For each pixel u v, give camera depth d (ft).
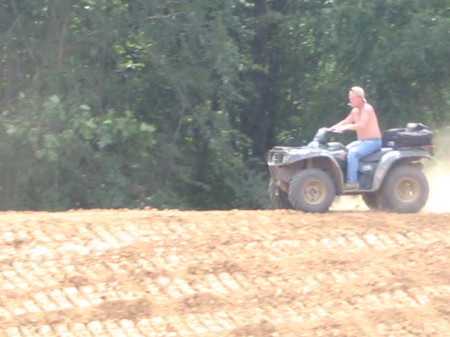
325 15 181.98
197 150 182.39
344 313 92.89
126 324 88.22
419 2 178.70
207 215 108.06
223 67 168.86
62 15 164.35
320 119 193.98
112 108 170.81
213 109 180.65
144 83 174.19
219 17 172.96
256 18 198.08
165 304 90.89
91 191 162.50
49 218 104.17
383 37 177.88
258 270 96.94
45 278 92.43
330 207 123.24
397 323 92.68
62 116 152.35
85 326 87.45
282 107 211.00
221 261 97.35
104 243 98.63
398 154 115.65
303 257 99.81
